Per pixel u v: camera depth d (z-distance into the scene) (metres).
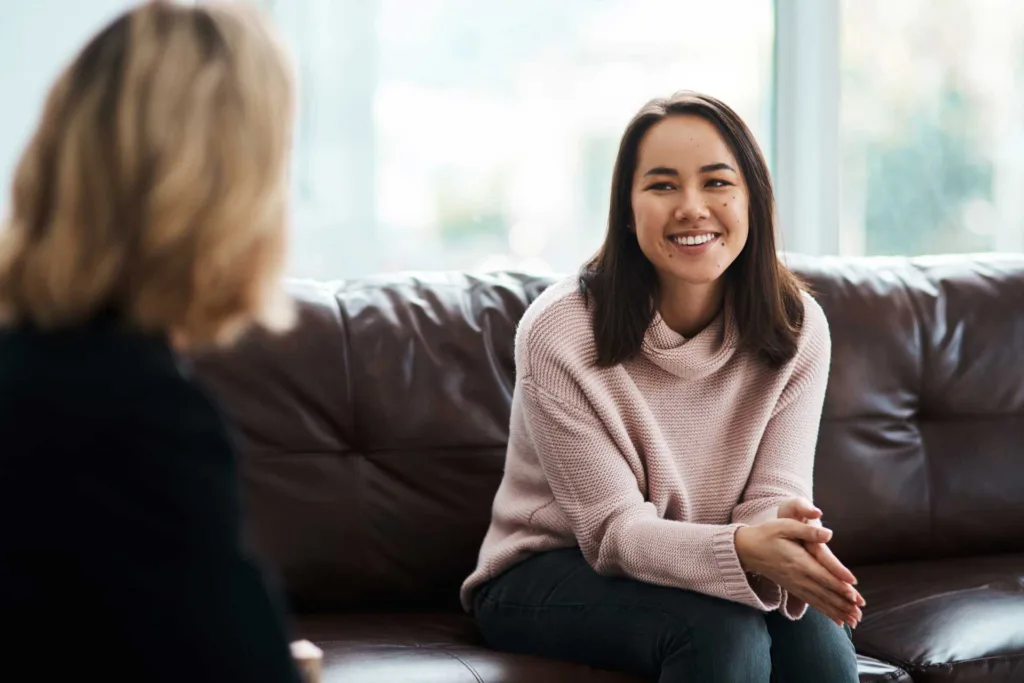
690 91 2.14
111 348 0.96
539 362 2.06
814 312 2.22
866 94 3.41
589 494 2.02
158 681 0.91
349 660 1.90
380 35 2.95
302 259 2.93
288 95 1.04
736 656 1.77
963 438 2.67
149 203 0.95
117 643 0.90
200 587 0.92
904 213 3.48
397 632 2.14
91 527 0.91
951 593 2.29
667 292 2.14
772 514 2.05
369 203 2.97
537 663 1.95
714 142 2.06
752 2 3.29
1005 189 3.55
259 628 0.94
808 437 2.19
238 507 0.96
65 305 0.96
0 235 1.01
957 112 3.49
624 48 3.16
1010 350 2.73
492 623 2.09
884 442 2.61
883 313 2.67
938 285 2.77
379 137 2.97
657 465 2.07
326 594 2.30
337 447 2.34
